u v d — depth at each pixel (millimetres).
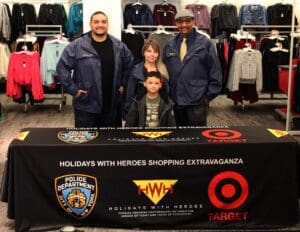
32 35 7438
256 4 8844
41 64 7047
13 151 3031
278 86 7246
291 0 9156
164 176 3102
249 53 7078
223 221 3188
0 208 3586
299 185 3225
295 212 3219
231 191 3150
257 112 7566
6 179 3109
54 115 7246
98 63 3799
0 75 7828
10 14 8703
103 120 4008
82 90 3830
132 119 3676
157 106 3654
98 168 3070
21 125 6523
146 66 3844
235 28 8766
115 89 3916
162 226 3180
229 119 7012
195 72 3844
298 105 6273
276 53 7480
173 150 3068
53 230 3115
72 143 3072
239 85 7461
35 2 9227
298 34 5859
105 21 3797
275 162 3133
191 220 3178
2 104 8102
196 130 3424
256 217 3197
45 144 3045
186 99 3867
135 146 3057
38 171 3049
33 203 3084
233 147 3090
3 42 8523
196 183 3119
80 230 3115
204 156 3090
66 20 8695
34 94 6980
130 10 8445
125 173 3086
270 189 3162
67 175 3066
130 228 3184
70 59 3842
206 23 8766
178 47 3895
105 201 3117
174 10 8656
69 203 3109
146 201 3131
